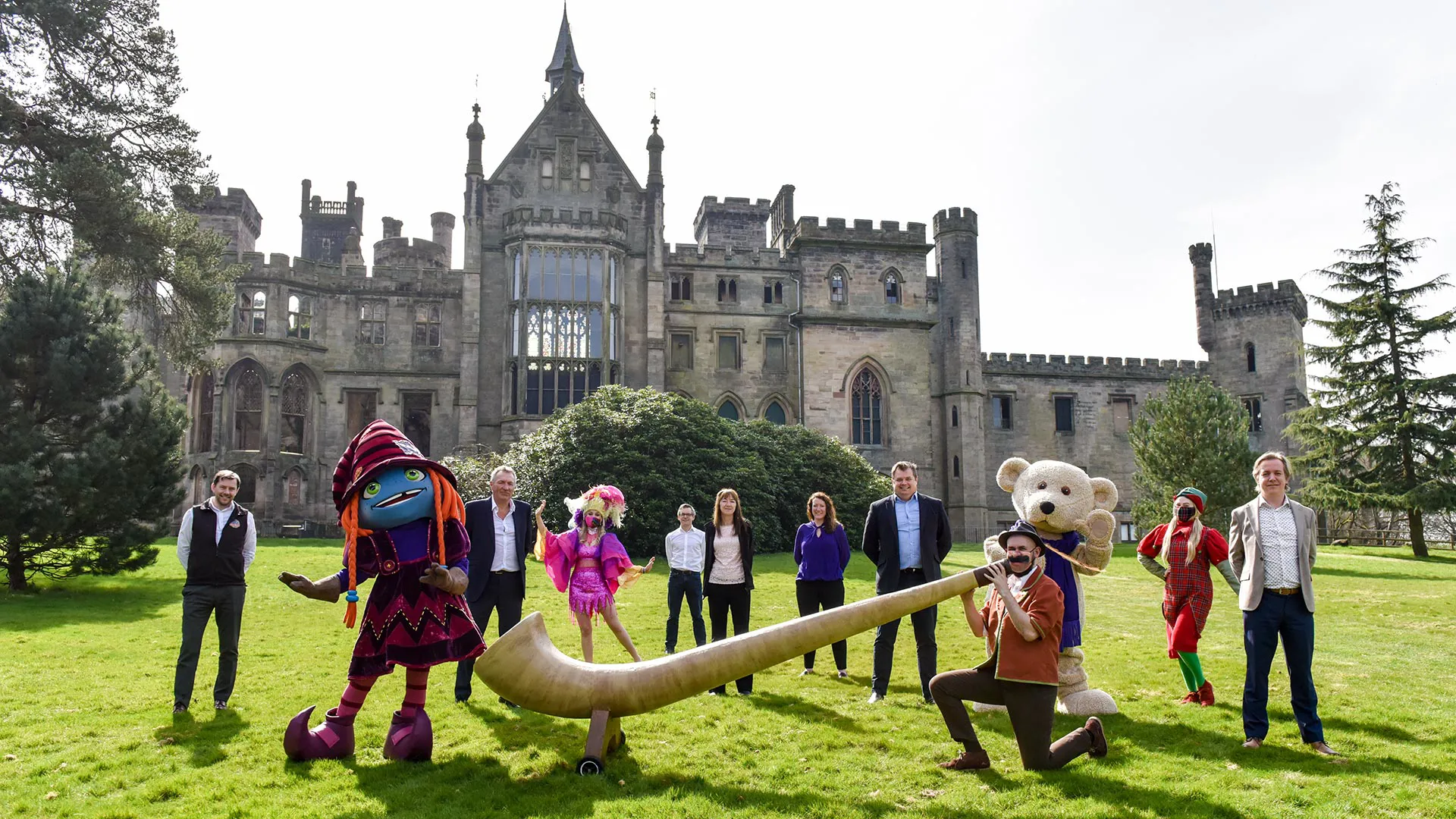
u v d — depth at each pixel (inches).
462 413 1626.5
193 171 1115.9
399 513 271.3
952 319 2021.4
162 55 1094.4
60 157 1023.6
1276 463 302.0
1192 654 355.6
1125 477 2162.9
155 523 767.7
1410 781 250.1
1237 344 2213.3
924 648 358.9
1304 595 289.9
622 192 1771.7
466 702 346.6
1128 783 250.5
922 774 259.9
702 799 236.2
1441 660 457.1
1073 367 2182.6
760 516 1238.9
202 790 243.6
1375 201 1558.8
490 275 1699.1
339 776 257.0
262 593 698.8
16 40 1013.2
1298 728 313.3
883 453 1844.2
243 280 1648.6
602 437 1211.9
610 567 374.0
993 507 2096.5
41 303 726.5
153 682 386.9
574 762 270.4
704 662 257.0
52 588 723.4
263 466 1604.3
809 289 1870.1
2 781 251.3
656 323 1723.7
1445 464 1405.0
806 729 309.9
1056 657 262.4
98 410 746.2
